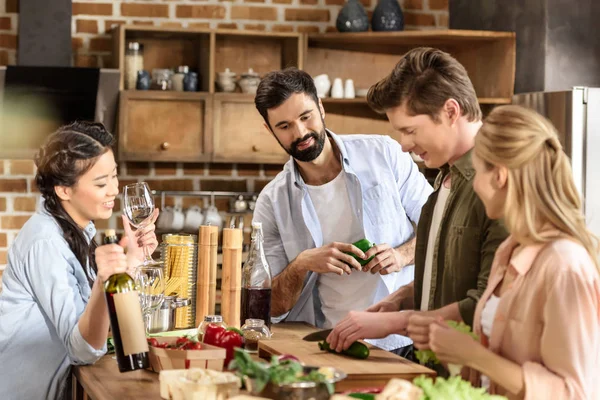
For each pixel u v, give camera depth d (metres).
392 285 3.05
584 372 1.70
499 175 1.79
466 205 2.11
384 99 2.15
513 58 5.00
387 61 5.41
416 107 2.10
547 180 1.77
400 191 3.14
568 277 1.71
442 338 1.80
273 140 4.98
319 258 2.82
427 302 2.36
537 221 1.79
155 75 4.97
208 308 2.87
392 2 5.16
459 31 4.98
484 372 1.75
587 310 1.71
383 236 3.06
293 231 3.09
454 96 2.08
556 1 4.81
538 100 4.65
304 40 5.05
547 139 1.77
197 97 4.90
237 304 2.83
